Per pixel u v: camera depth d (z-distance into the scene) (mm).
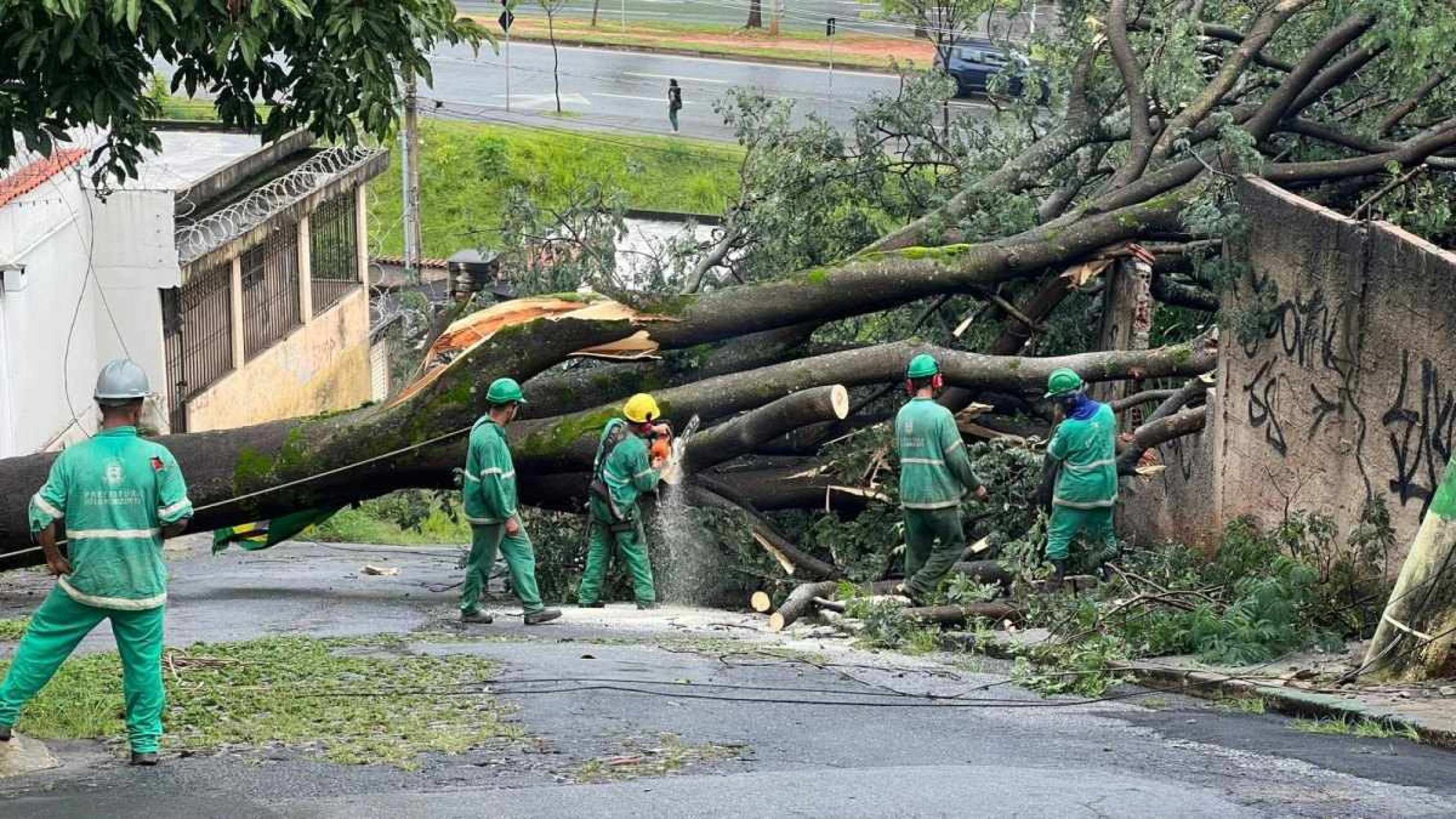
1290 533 17875
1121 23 24672
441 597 23547
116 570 11477
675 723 13188
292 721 13148
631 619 20328
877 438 22125
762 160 27078
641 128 62188
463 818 9867
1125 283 23188
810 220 26984
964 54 56719
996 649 17125
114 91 15758
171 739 12492
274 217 43531
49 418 33562
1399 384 16891
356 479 22188
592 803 10203
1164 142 23625
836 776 11023
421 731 12758
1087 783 10711
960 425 23391
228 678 14922
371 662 15914
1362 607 16625
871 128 27594
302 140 49562
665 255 29781
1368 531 16859
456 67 68688
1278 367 19328
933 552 19531
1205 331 24766
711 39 73062
